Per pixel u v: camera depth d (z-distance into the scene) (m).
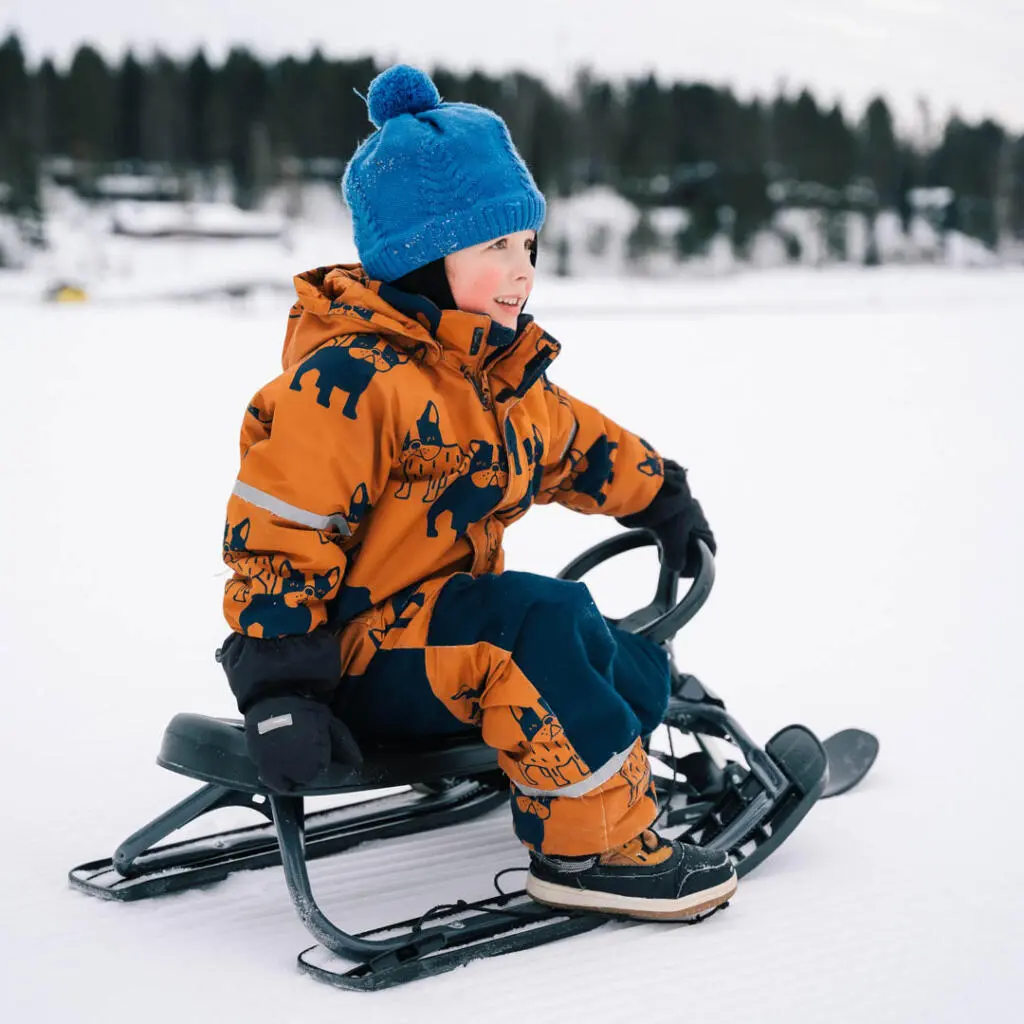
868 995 1.40
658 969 1.46
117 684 2.71
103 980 1.43
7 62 54.53
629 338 14.54
